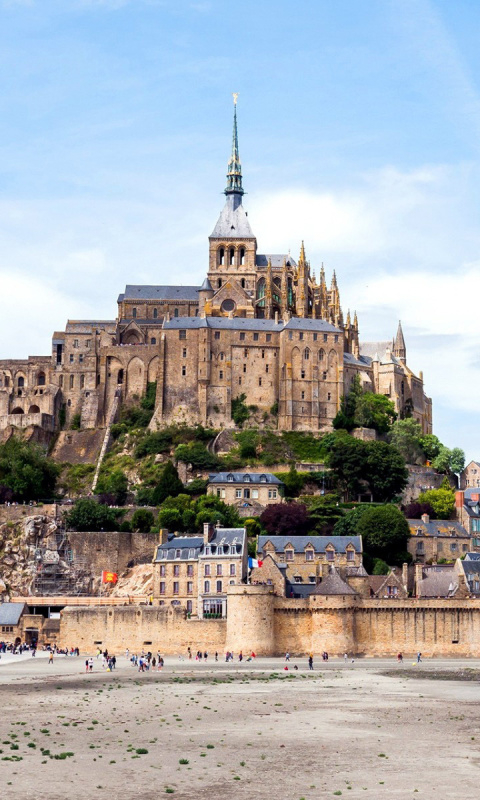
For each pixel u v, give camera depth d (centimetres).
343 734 11369
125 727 11744
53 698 14138
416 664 19762
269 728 11744
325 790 8850
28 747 10450
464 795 8700
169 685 15850
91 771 9438
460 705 13575
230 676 17325
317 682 16300
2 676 17300
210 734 11344
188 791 8788
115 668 18850
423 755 10231
